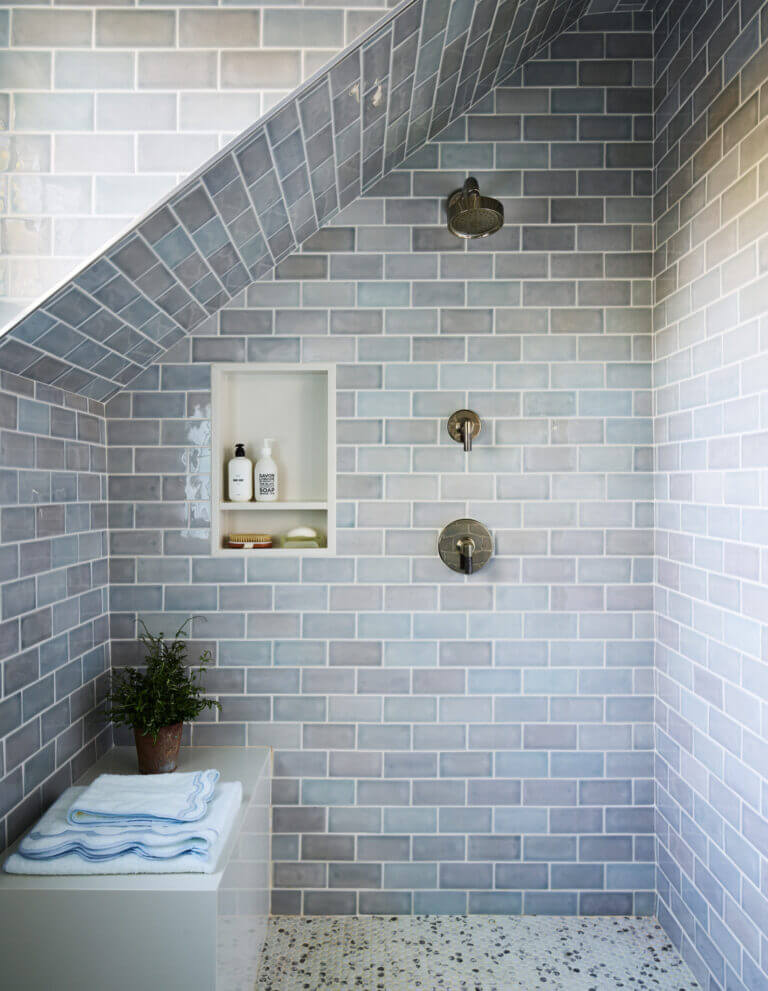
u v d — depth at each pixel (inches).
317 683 91.9
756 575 65.4
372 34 58.0
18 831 67.9
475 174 91.0
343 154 75.1
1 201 58.3
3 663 65.2
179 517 91.6
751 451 66.2
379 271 91.3
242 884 71.1
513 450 91.7
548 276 91.4
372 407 91.4
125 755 89.1
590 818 92.1
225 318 91.1
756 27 64.8
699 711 77.9
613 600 92.0
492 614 91.8
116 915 59.6
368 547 91.6
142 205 58.2
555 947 84.7
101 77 58.1
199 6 57.9
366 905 91.9
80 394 83.0
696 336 78.4
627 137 90.7
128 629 91.7
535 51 90.1
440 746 92.0
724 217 71.5
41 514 73.1
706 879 76.1
